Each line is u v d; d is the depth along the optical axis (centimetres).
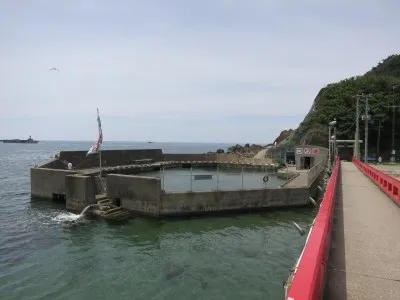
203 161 5369
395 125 6250
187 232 1781
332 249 652
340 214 1005
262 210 2258
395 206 1157
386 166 4397
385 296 451
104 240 1634
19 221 1970
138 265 1323
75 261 1366
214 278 1193
